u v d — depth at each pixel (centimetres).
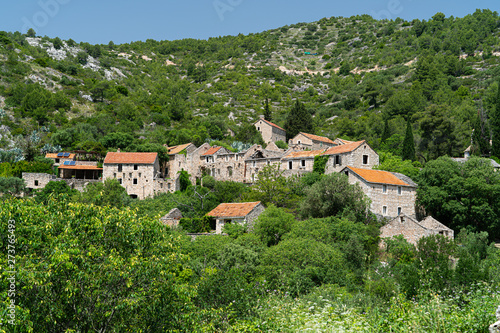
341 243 5181
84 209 2652
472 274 3081
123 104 16425
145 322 2575
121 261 2434
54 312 2361
